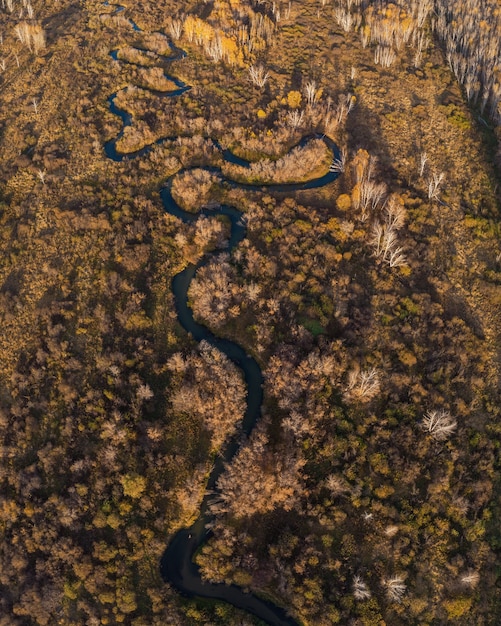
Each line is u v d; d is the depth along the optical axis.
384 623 70.50
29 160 123.62
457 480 79.44
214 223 107.06
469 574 72.50
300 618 73.56
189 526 81.75
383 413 84.88
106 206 113.00
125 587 76.88
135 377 90.06
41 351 92.88
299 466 80.19
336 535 77.12
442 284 98.62
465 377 88.50
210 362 90.06
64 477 83.56
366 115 130.25
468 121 128.38
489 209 111.75
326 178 118.38
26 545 79.12
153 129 130.00
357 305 96.50
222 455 85.56
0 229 112.00
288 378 86.94
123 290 100.44
